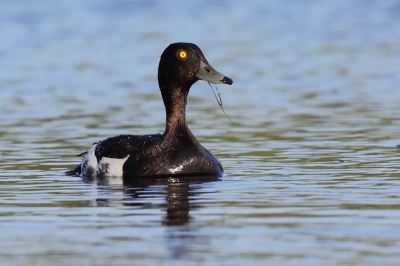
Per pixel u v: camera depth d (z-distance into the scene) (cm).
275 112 2108
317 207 1085
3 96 2450
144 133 1833
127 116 2073
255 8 4622
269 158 1508
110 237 959
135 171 1345
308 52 3284
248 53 3281
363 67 2888
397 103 2186
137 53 3316
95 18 4312
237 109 2175
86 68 2994
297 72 2831
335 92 2416
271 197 1157
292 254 880
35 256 892
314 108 2152
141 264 857
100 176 1367
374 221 1003
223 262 859
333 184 1244
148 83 2661
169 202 1138
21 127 1928
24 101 2350
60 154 1590
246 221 1019
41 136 1802
